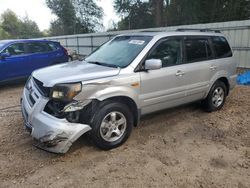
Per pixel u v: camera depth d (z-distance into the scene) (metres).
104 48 5.46
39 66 9.80
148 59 4.62
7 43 9.09
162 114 5.93
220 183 3.50
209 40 5.85
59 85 3.78
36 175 3.65
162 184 3.46
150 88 4.65
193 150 4.36
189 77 5.28
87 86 3.90
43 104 3.88
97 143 4.14
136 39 5.05
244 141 4.71
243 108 6.49
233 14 22.62
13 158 4.07
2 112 6.29
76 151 4.25
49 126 3.69
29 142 4.61
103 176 3.62
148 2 35.28
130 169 3.79
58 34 51.19
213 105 6.06
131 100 4.43
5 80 8.92
